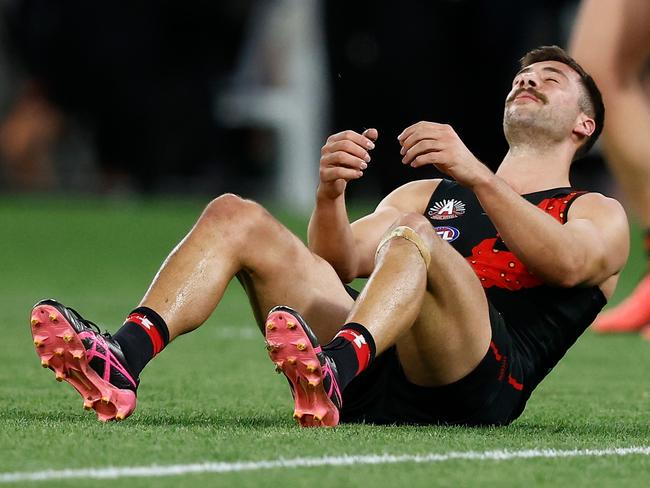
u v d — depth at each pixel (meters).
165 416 15.62
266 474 11.34
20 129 72.75
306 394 13.23
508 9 64.31
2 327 28.88
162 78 70.38
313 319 14.56
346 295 14.92
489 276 14.96
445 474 11.55
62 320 13.02
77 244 51.97
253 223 14.27
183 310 13.92
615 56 23.70
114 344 13.46
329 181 15.07
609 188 65.00
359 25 65.25
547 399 18.95
